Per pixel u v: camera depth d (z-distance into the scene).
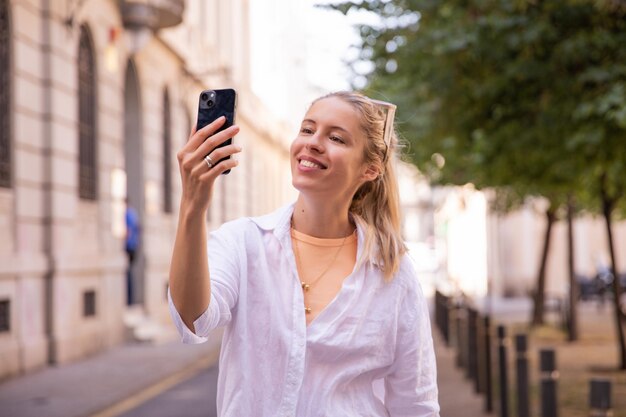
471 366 13.11
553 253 38.81
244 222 2.79
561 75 10.74
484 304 33.88
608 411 5.54
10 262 13.34
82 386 12.62
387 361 2.84
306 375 2.72
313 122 2.79
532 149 11.43
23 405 11.06
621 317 13.97
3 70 13.56
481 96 11.48
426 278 50.81
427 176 19.53
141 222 20.67
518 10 10.58
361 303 2.78
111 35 18.16
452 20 10.94
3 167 13.57
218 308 2.58
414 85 12.62
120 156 18.73
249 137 39.56
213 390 12.39
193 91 25.89
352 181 2.81
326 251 2.83
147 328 19.25
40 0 14.74
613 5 10.17
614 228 39.22
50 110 14.95
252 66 41.28
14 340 13.65
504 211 22.98
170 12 19.70
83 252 16.66
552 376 7.00
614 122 10.45
